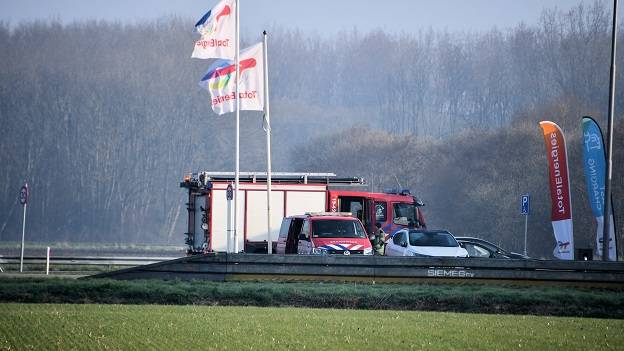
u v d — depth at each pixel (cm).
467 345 6694
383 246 14462
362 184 16738
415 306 9712
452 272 11119
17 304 9375
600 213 14475
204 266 11056
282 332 7269
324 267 11075
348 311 9175
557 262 11125
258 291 9950
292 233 14500
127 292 9912
